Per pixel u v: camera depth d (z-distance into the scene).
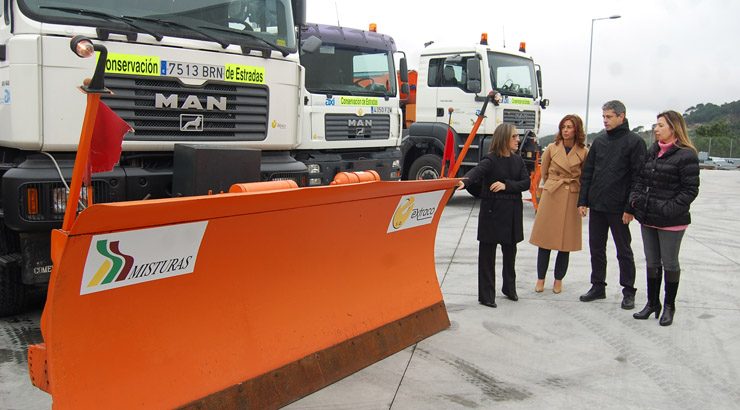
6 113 4.58
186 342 3.38
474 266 7.76
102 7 4.77
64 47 4.54
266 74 5.75
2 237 5.03
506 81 13.30
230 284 3.59
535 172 12.46
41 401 3.94
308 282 4.12
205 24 5.32
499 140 5.99
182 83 5.12
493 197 6.02
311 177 9.93
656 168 5.56
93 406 2.98
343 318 4.39
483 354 4.87
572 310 6.05
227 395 3.53
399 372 4.48
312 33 9.90
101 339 3.01
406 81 11.79
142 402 3.17
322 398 4.02
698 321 5.76
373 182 4.16
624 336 5.35
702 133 58.78
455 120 13.21
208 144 4.99
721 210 13.50
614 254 8.62
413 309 5.08
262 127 5.78
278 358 3.87
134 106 4.87
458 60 12.72
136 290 3.10
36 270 4.62
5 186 4.50
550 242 6.45
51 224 4.56
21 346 4.85
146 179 5.00
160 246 3.10
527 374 4.53
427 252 5.32
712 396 4.23
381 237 4.67
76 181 3.03
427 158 13.41
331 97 10.05
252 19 5.70
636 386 4.37
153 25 4.98
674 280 5.62
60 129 4.56
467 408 3.98
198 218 3.18
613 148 6.02
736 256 8.59
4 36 4.63
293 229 3.83
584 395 4.21
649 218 5.59
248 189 3.76
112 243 2.87
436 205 5.17
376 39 11.05
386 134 11.17
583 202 6.25
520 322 5.66
